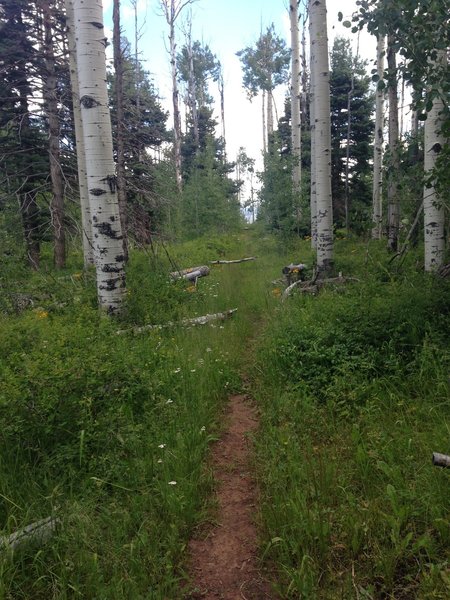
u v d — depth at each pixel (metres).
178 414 4.46
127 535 2.93
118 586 2.51
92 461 3.54
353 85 19.11
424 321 5.17
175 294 8.97
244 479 3.71
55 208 13.52
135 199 12.74
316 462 3.54
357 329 5.39
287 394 4.73
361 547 2.73
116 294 7.34
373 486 3.18
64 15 12.00
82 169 11.33
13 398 3.81
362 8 5.47
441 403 3.89
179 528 3.04
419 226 9.09
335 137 19.47
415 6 4.88
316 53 8.92
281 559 2.74
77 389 4.14
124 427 3.88
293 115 16.86
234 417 4.82
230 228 29.30
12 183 14.30
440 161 5.42
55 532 2.90
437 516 2.75
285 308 7.74
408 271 7.82
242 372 5.96
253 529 3.13
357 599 2.35
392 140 10.49
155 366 5.35
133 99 16.41
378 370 4.79
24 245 11.93
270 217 17.66
